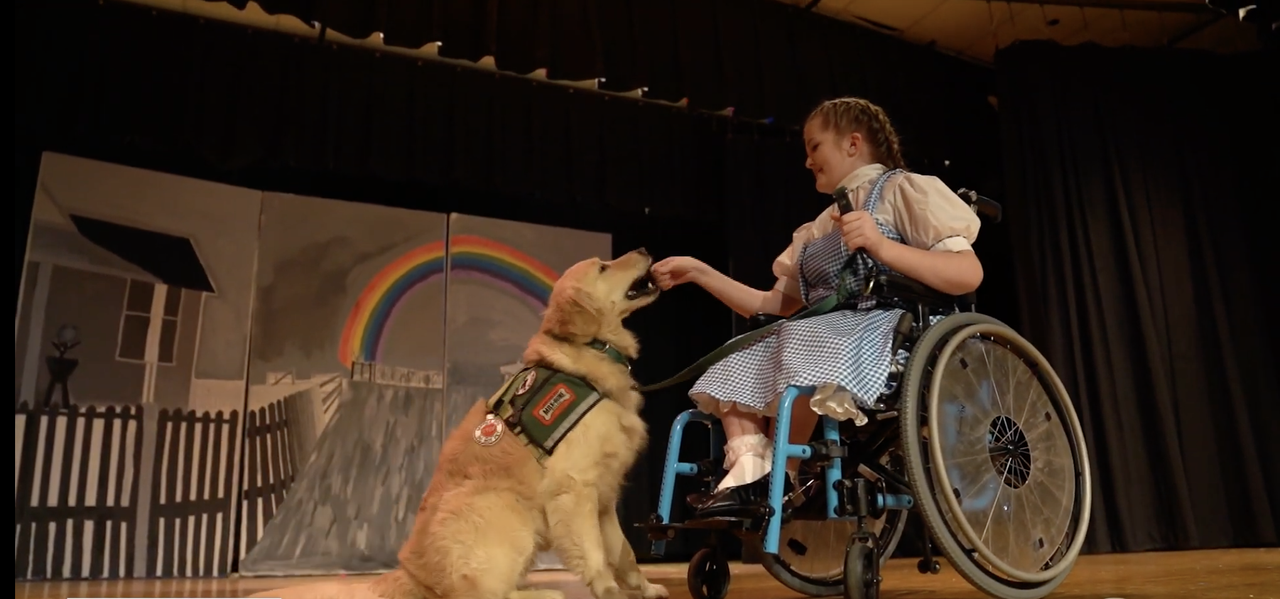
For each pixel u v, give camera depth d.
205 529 3.48
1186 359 4.27
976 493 1.58
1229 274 4.46
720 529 1.71
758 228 4.60
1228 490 4.17
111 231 3.53
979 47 4.95
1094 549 3.93
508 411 1.72
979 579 1.52
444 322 4.17
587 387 1.75
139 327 3.52
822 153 1.98
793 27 4.51
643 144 4.59
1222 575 2.36
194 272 3.68
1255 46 4.86
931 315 1.77
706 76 4.19
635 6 4.11
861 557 1.55
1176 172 4.52
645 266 2.00
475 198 4.59
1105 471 4.06
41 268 3.36
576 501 1.64
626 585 1.85
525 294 4.38
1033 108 4.47
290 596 2.15
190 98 3.63
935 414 1.52
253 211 3.88
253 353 3.74
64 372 3.33
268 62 3.85
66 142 3.65
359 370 3.93
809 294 1.98
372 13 3.50
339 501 3.75
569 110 4.44
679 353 4.90
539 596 1.66
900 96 4.73
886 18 4.66
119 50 3.54
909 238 1.78
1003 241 5.06
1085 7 4.54
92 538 3.27
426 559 1.59
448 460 1.73
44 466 3.24
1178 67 4.65
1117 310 4.26
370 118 4.00
